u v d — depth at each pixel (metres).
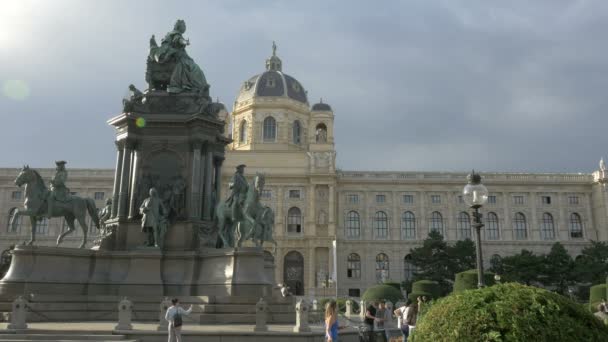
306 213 91.06
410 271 92.69
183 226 24.64
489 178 96.69
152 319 21.53
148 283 22.72
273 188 91.94
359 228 94.44
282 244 89.12
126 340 15.87
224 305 20.86
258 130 97.62
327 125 99.94
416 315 19.69
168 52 27.14
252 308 21.03
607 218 92.31
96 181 92.56
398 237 93.69
